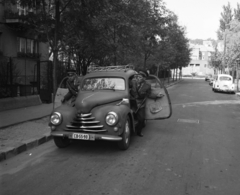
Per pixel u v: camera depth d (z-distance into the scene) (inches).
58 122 234.5
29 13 375.2
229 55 1104.2
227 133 324.8
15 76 490.0
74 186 165.8
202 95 872.3
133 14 488.7
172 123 383.2
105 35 497.4
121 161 213.8
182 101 679.1
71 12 361.4
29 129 301.7
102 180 175.2
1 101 414.9
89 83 285.9
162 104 295.1
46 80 536.1
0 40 641.0
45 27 367.2
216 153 240.4
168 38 1025.5
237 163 213.5
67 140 253.8
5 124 315.6
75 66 692.1
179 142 277.7
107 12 457.1
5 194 155.4
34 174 186.2
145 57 803.4
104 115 228.2
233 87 984.3
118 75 282.2
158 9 733.9
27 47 730.2
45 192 157.5
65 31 420.8
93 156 226.5
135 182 172.4
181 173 189.5
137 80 284.8
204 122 395.9
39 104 495.2
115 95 255.6
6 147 230.2
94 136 223.3
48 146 257.9
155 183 171.3
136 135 306.8
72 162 211.2
